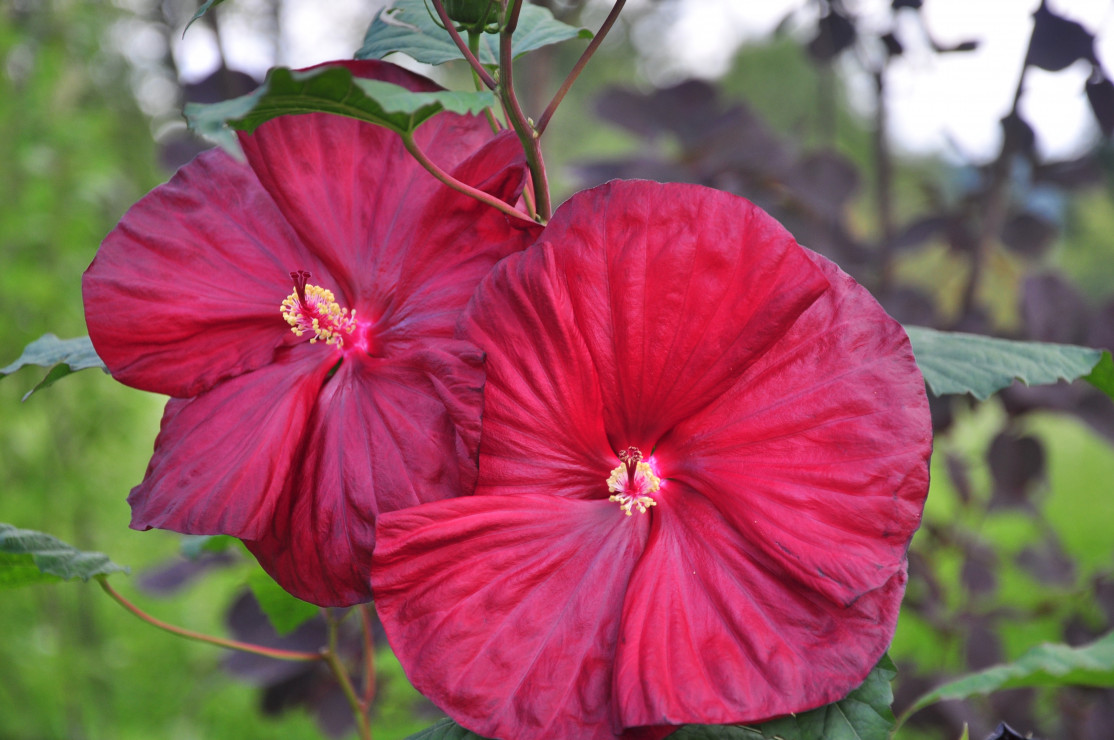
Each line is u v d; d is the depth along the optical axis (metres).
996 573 1.80
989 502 1.73
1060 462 4.22
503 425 0.86
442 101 0.80
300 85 0.80
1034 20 1.35
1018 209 1.80
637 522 0.87
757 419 0.87
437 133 0.90
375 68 0.85
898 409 0.85
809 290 0.85
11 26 2.40
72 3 2.50
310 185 0.90
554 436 0.87
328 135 0.89
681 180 1.50
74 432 2.50
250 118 0.84
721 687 0.83
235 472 0.87
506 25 0.87
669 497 0.88
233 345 0.90
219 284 0.90
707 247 0.86
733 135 1.58
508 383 0.86
